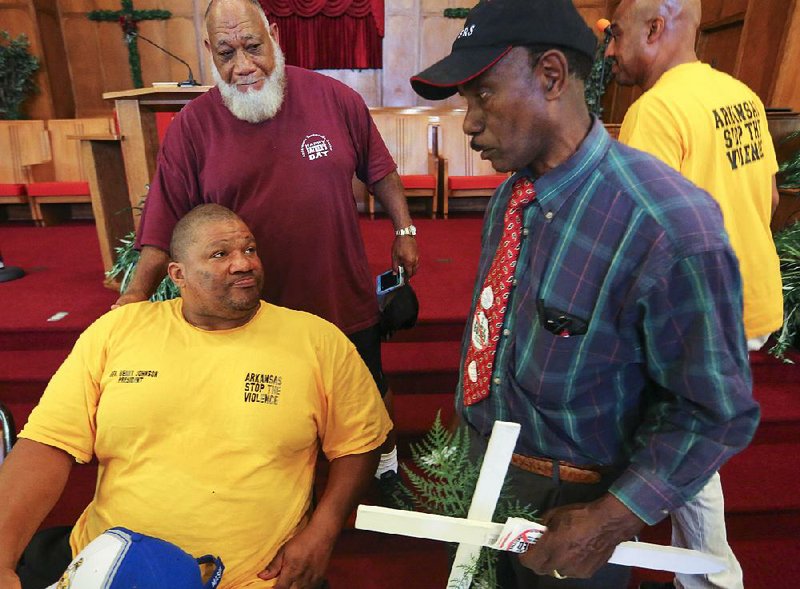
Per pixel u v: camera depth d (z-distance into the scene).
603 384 0.83
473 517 0.83
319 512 1.20
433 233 4.57
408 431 2.14
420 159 5.50
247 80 1.36
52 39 5.76
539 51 0.70
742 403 0.70
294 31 5.82
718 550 1.29
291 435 1.19
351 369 1.30
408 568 1.83
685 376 0.71
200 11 5.95
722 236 0.68
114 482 1.19
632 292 0.72
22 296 3.03
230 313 1.21
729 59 4.15
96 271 3.53
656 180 0.73
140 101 2.59
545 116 0.74
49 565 1.22
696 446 0.72
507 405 0.92
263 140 1.46
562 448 0.89
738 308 0.69
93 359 1.23
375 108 5.71
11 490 1.13
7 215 5.38
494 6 0.70
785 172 2.87
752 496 1.93
